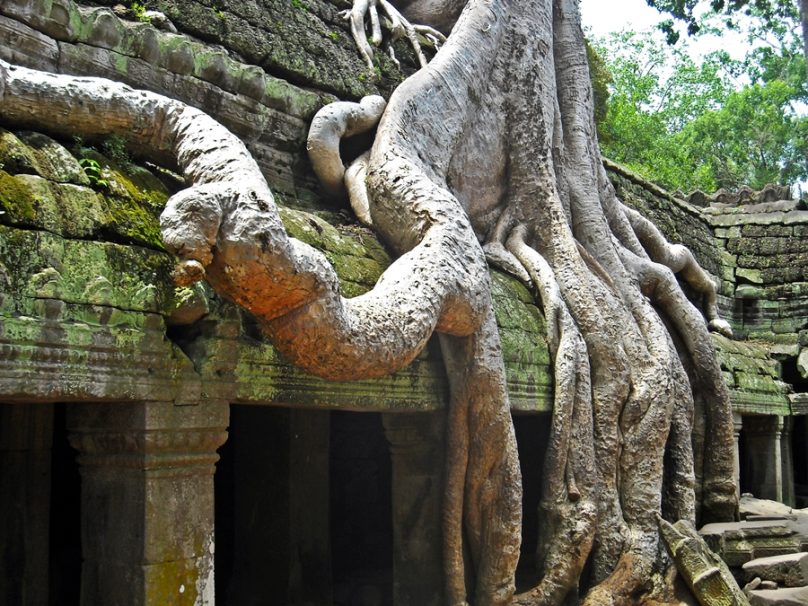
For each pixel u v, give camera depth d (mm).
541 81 7578
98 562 3906
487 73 7148
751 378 10773
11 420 5098
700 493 8516
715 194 15289
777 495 11344
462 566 5535
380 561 8094
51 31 4582
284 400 4453
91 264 3613
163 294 3861
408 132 6129
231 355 4137
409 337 4344
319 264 3744
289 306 3723
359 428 8406
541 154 7398
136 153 4328
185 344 4074
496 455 5566
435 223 5301
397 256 5711
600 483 6773
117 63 4906
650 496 6938
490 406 5496
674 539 6746
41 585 5152
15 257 3326
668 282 8586
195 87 5355
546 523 6375
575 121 8266
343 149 6469
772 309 13500
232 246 3420
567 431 6465
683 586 6656
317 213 5934
